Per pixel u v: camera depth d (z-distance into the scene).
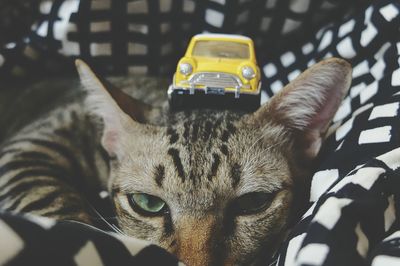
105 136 0.24
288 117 0.23
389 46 0.27
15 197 0.24
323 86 0.22
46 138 0.28
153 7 0.31
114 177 0.24
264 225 0.22
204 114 0.23
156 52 0.32
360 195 0.18
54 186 0.25
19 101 0.32
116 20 0.31
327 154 0.24
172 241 0.21
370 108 0.24
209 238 0.20
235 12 0.31
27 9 0.32
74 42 0.31
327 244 0.16
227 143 0.22
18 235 0.15
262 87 0.31
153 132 0.23
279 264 0.19
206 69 0.23
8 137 0.30
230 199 0.21
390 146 0.21
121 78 0.32
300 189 0.23
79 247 0.16
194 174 0.21
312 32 0.32
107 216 0.25
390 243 0.17
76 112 0.29
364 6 0.31
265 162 0.22
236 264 0.21
